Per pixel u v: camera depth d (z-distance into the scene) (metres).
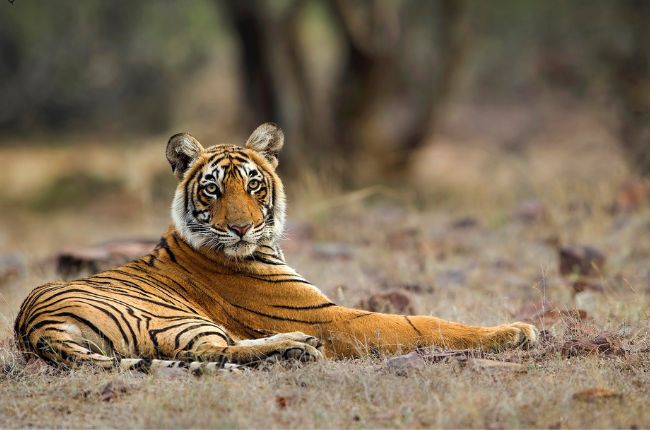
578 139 31.86
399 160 27.81
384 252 13.30
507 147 32.38
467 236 14.53
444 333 7.67
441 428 5.92
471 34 29.14
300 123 26.48
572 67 27.55
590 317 8.97
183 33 34.81
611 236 13.55
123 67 39.53
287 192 20.84
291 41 26.34
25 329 7.30
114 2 36.41
